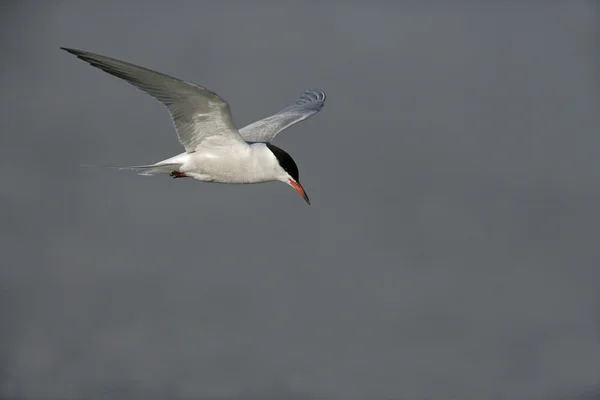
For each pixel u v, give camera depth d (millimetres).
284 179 11133
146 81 9836
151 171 11008
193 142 10812
